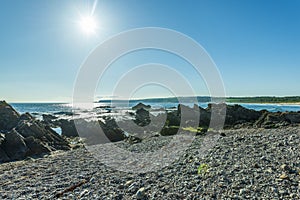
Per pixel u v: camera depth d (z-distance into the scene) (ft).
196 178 28.84
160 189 26.48
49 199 26.78
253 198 22.29
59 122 118.01
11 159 56.95
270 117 92.38
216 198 23.15
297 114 91.50
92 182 31.53
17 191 30.53
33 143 62.13
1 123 85.35
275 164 30.83
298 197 21.72
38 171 40.68
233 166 31.48
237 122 96.48
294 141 43.32
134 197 24.86
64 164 44.83
